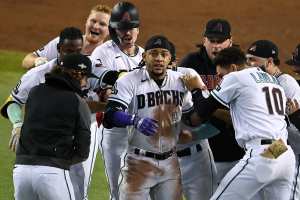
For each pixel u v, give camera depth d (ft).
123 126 80.38
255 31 232.94
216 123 86.53
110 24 92.43
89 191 107.76
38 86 78.43
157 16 241.14
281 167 79.20
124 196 82.94
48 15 239.09
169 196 83.10
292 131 88.33
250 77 81.30
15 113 84.99
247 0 254.06
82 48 94.73
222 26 89.92
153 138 81.76
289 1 253.65
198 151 89.86
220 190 80.23
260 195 83.61
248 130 80.07
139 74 82.17
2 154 121.80
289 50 219.61
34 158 75.77
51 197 75.46
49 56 99.60
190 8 248.11
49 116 76.13
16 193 77.05
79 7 246.68
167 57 81.05
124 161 83.56
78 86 78.23
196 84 82.99
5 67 186.70
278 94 81.92
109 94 87.04
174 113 82.69
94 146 94.12
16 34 223.51
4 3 246.68
